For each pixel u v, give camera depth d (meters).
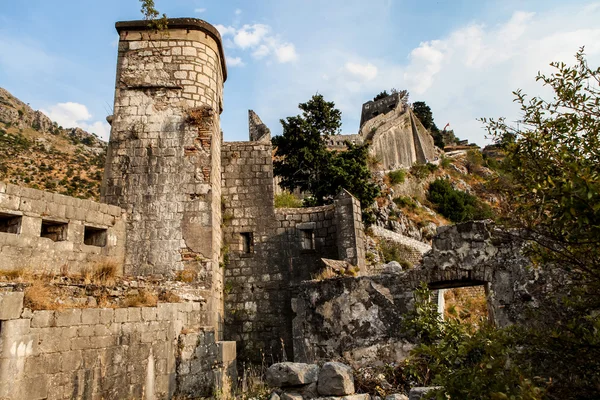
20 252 10.86
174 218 14.38
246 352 15.34
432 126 85.00
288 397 7.86
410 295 9.45
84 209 12.75
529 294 8.45
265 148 17.53
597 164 4.81
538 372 5.03
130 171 14.72
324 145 30.11
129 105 15.34
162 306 10.43
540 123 5.39
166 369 9.99
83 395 8.24
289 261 16.39
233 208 16.91
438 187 52.56
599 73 5.30
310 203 28.33
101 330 8.83
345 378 7.88
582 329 4.97
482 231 9.33
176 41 16.00
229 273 16.23
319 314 9.93
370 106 78.12
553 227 4.84
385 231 31.06
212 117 15.45
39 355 7.67
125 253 13.95
